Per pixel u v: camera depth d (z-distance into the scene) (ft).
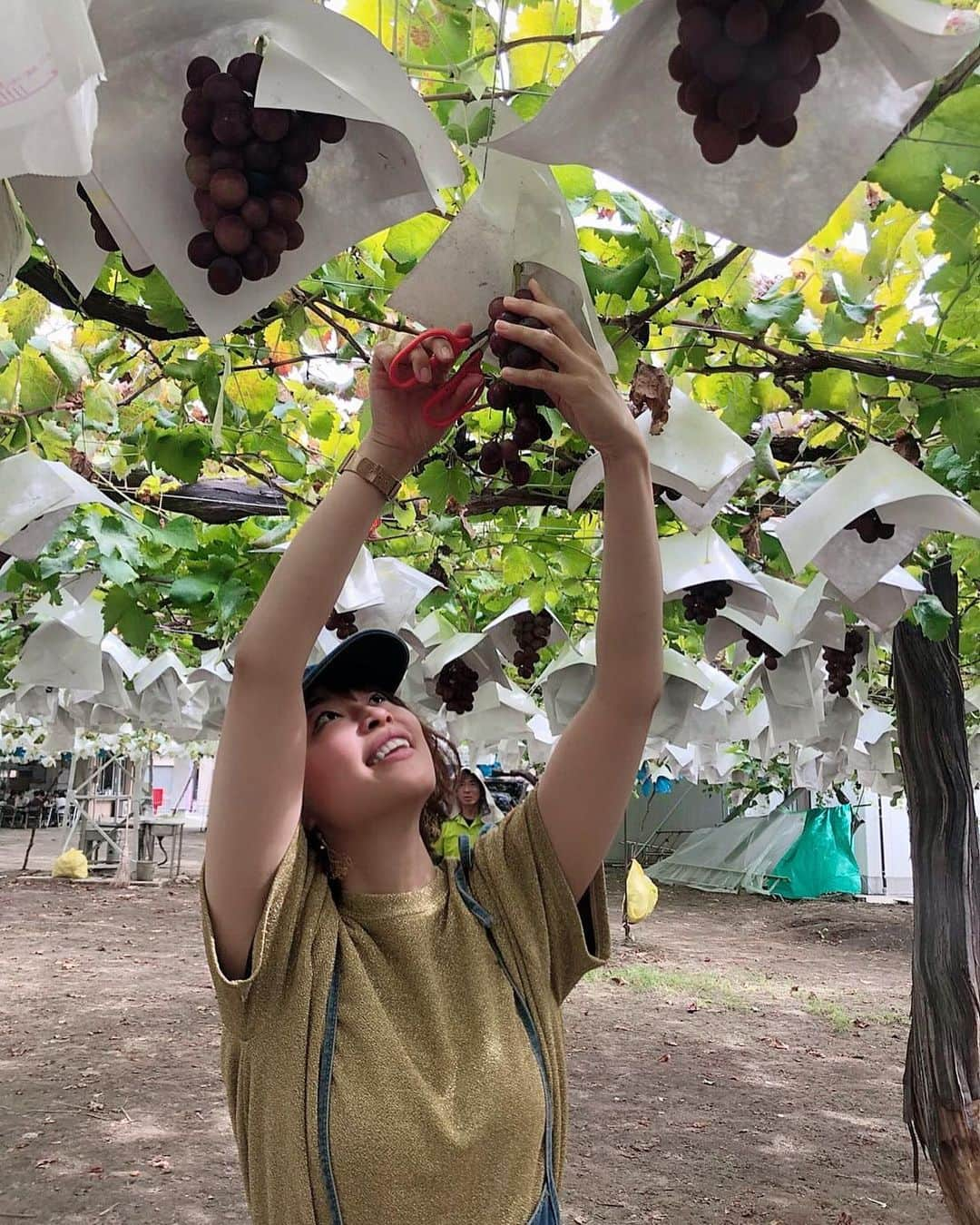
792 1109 22.38
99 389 10.23
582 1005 31.86
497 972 5.67
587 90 3.37
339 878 5.83
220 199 3.67
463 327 4.37
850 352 8.89
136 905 51.65
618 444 4.83
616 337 7.74
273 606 4.99
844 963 41.81
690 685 14.16
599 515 14.44
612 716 5.77
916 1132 13.09
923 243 8.25
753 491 11.37
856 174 3.59
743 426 10.01
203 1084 22.62
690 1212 16.65
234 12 3.51
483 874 6.01
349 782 5.70
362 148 3.98
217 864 5.14
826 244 8.35
